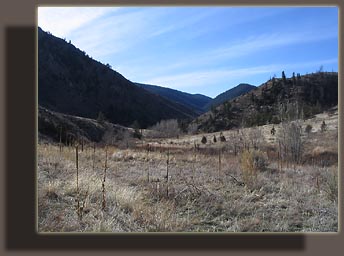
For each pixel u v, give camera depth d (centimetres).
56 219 624
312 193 998
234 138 4556
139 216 703
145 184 1043
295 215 783
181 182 1066
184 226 684
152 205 809
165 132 7938
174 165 1522
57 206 709
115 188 865
